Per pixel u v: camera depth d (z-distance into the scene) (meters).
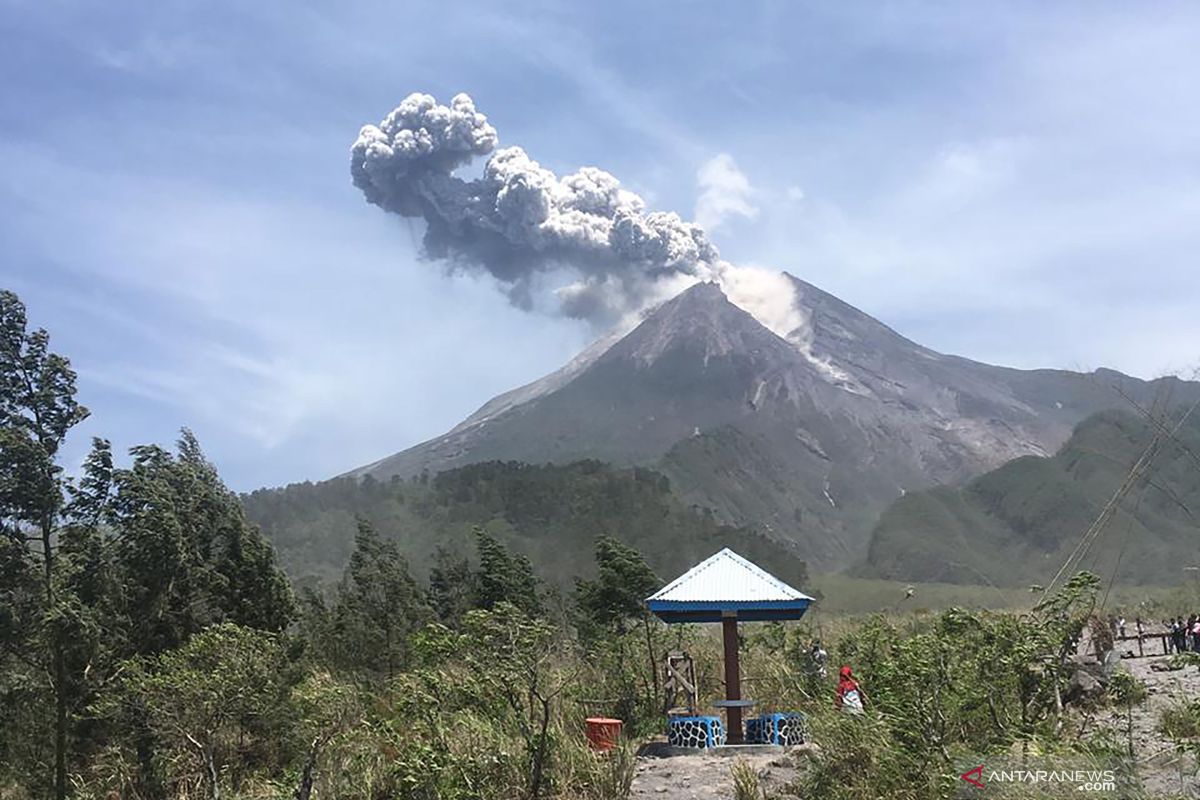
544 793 11.75
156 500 17.50
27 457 15.89
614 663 19.48
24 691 16.33
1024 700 13.52
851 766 11.50
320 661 21.03
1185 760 11.38
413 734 12.66
